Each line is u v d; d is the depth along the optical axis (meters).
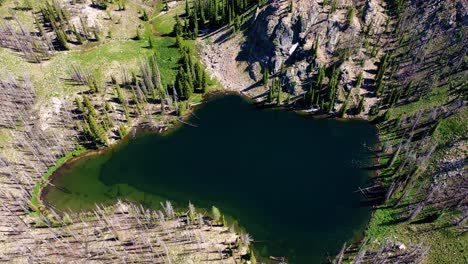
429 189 98.19
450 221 91.00
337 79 125.25
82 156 121.81
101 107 130.62
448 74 116.50
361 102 121.75
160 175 115.69
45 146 120.25
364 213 101.94
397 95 119.50
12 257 94.19
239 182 112.44
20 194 108.25
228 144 122.88
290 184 110.94
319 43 131.88
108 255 94.12
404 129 116.00
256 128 127.06
